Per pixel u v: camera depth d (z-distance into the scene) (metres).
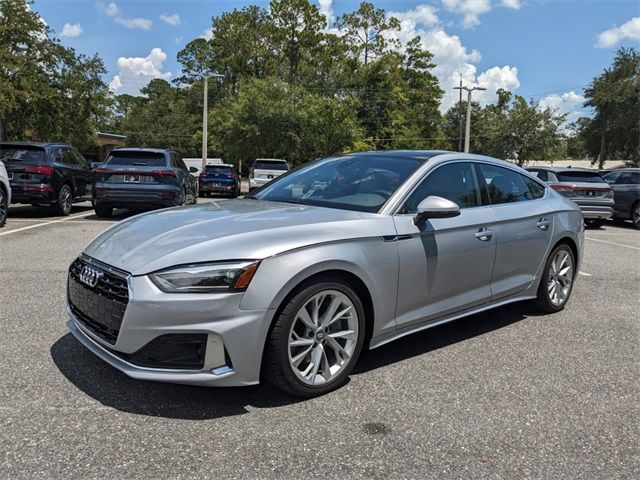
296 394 3.28
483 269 4.36
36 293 5.36
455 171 4.38
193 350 2.97
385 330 3.70
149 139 63.09
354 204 3.92
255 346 3.03
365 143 41.00
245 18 52.00
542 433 3.00
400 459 2.70
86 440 2.76
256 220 3.46
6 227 9.98
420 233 3.80
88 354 3.85
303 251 3.18
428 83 62.56
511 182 4.96
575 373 3.87
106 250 3.34
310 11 48.56
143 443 2.75
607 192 13.77
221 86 55.47
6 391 3.26
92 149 45.69
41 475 2.46
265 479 2.49
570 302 5.85
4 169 9.94
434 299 4.01
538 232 4.94
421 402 3.33
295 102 34.38
